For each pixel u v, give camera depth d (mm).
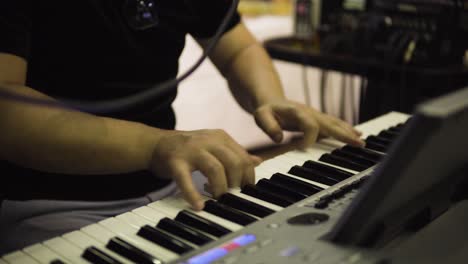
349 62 1837
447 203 706
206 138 788
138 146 802
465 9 1734
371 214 545
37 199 964
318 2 2051
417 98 1721
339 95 2684
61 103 633
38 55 949
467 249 616
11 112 769
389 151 524
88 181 974
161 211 712
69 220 883
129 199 1008
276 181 802
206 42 1260
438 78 1669
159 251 615
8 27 823
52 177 962
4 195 965
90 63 973
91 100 986
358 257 544
